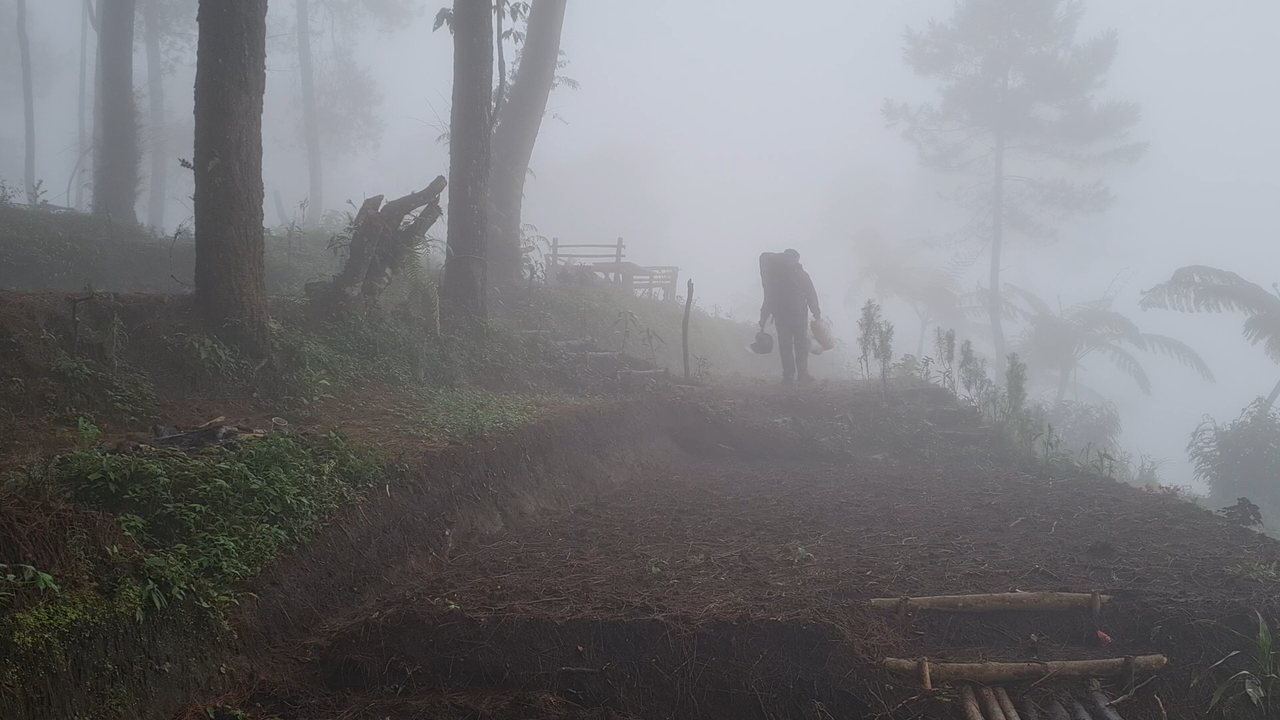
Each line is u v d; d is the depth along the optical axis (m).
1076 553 7.64
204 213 9.22
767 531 8.34
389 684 5.73
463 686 5.72
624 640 5.82
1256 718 5.89
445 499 7.79
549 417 10.16
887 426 12.68
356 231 11.63
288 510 6.41
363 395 10.12
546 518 8.82
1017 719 5.55
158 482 5.92
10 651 4.33
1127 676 5.91
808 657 5.72
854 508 9.28
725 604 6.16
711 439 12.38
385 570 6.80
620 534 8.23
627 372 13.66
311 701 5.47
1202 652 6.14
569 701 5.62
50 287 14.48
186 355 8.73
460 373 11.99
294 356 9.69
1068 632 6.32
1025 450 12.38
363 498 7.00
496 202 18.92
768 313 15.26
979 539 8.07
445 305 13.39
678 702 5.64
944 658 5.95
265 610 5.83
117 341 8.33
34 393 7.23
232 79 9.20
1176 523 8.66
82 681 4.58
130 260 16.28
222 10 9.14
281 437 7.38
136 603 5.01
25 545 4.80
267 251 17.67
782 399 13.45
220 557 5.70
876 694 5.58
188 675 5.16
